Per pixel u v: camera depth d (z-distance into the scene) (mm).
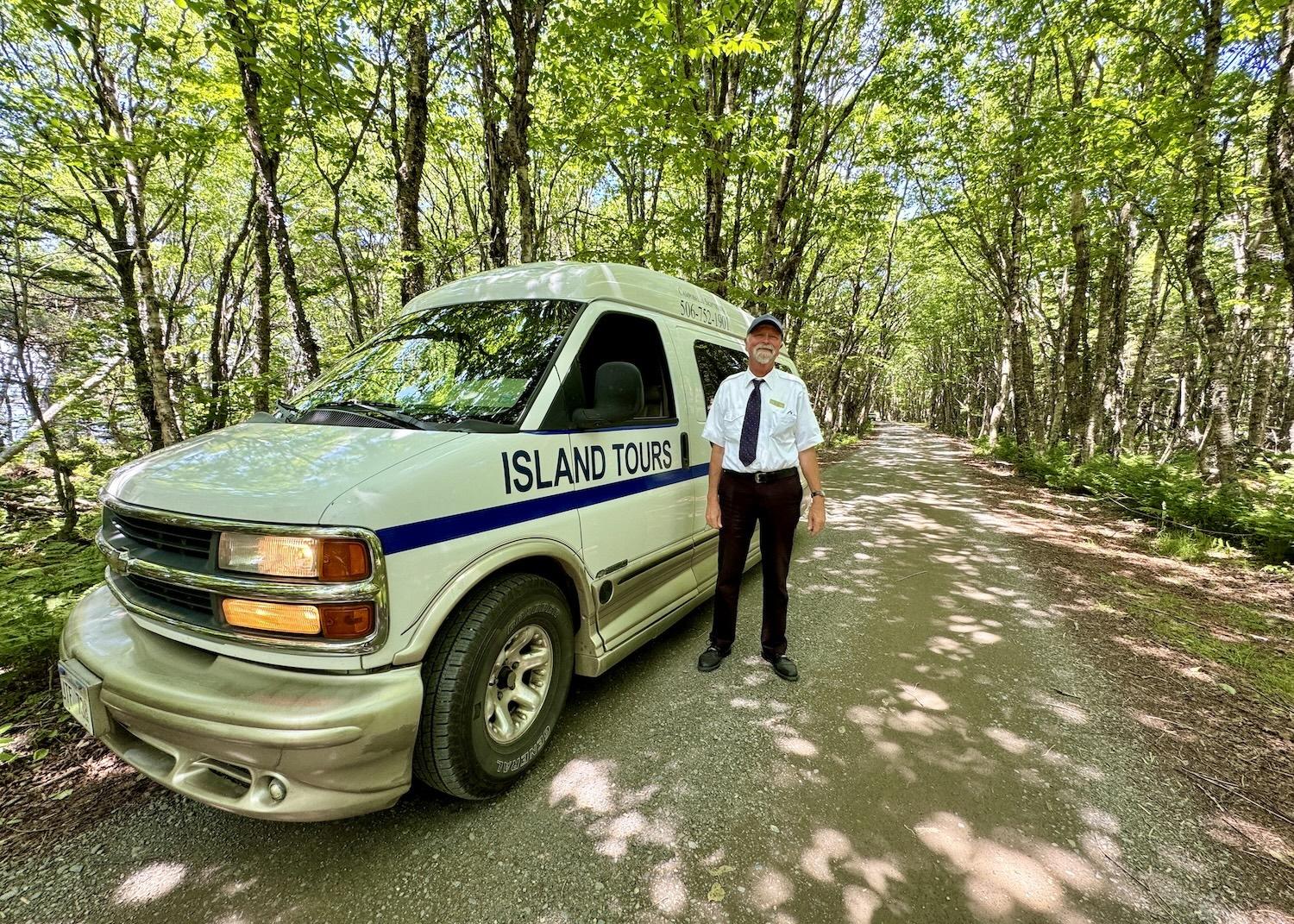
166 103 8617
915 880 1725
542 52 6449
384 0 5684
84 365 7953
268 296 9352
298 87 4938
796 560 5371
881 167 13914
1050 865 1791
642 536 2877
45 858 1792
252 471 1825
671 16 5066
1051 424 16047
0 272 6367
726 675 3059
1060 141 8688
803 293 16594
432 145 10094
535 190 9305
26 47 7871
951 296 23922
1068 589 4602
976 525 7090
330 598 1594
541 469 2234
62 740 2404
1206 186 7055
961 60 11500
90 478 7441
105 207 9641
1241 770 2301
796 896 1662
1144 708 2770
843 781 2189
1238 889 1711
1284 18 5816
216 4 4105
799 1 8250
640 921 1577
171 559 1773
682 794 2107
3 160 7004
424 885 1693
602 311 2771
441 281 10094
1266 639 3615
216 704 1549
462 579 1869
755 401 2949
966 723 2613
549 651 2322
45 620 2916
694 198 12680
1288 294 8570
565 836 1896
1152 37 7457
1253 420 10352
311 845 1852
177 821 1959
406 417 2217
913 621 3869
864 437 29797
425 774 1900
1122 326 16406
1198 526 6359
